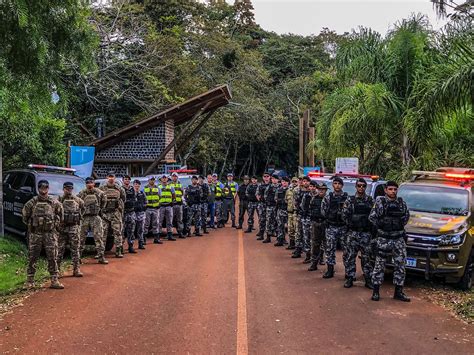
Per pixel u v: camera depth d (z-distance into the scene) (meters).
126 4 29.19
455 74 11.26
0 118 14.30
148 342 6.09
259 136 39.91
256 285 9.30
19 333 6.35
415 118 13.08
